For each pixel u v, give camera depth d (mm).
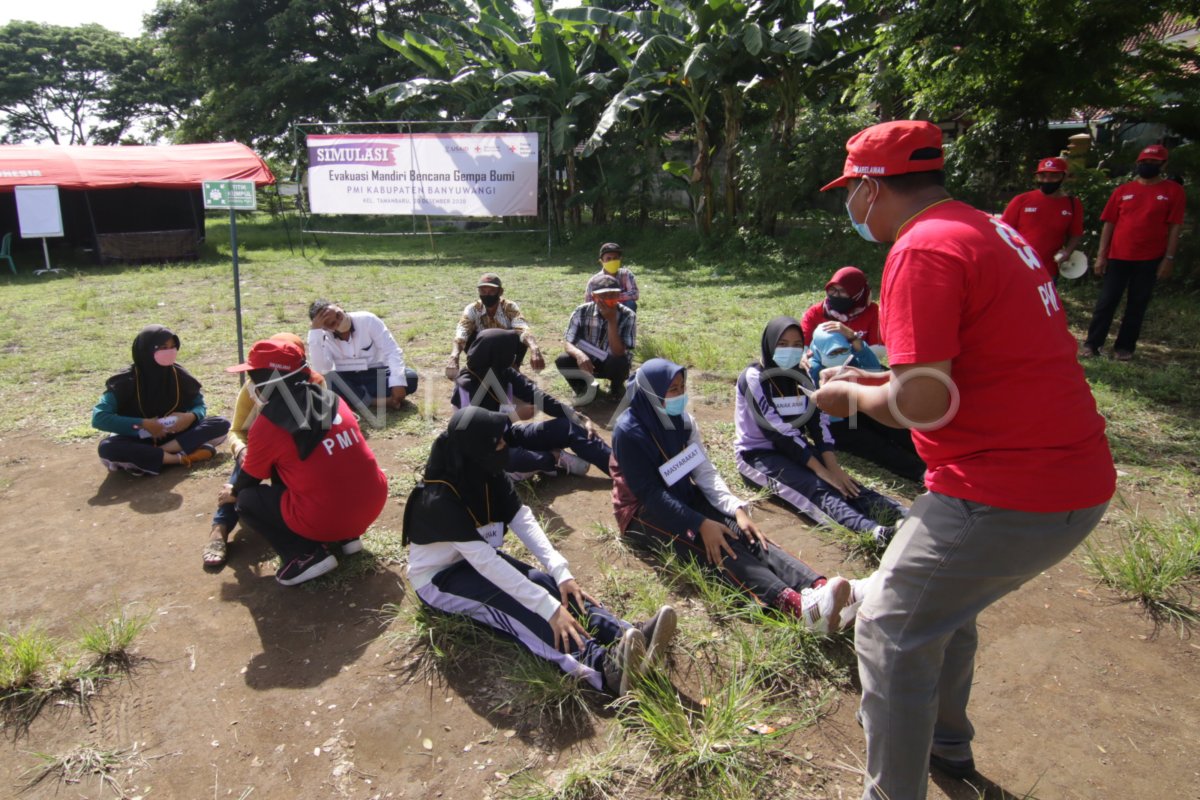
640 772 2498
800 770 2531
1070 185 10508
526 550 3861
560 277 13305
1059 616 3371
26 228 14312
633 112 17672
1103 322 7277
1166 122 10727
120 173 15531
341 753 2600
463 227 21469
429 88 18594
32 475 4863
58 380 6891
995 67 10227
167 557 3871
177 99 39719
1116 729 2719
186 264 15344
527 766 2537
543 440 4672
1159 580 3451
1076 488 1833
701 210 15969
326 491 3400
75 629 3266
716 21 13328
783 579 3350
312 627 3287
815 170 14188
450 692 2891
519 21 17281
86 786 2475
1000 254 1858
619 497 3861
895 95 12531
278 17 24969
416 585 3205
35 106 39906
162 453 4820
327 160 16859
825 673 2975
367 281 12922
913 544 1975
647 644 2799
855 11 12758
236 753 2605
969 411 1892
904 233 2020
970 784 2486
